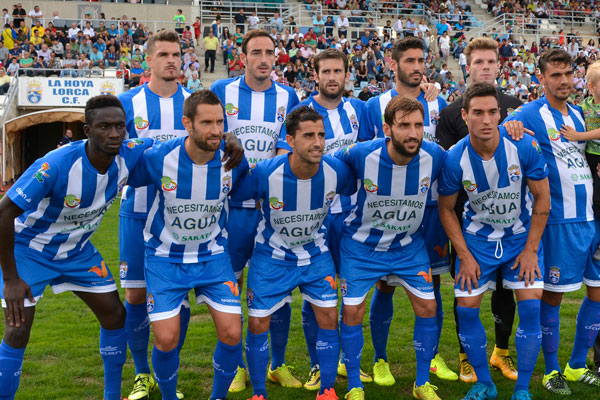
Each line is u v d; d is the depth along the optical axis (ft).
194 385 14.92
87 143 12.18
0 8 86.07
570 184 14.12
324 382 13.37
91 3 87.71
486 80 15.56
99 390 14.62
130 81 69.56
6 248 11.48
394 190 13.33
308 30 84.64
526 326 13.39
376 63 74.74
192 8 89.30
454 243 13.76
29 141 78.48
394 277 14.14
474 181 13.28
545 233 14.38
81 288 12.75
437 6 98.17
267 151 15.55
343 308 13.67
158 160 12.59
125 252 14.20
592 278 14.48
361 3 93.20
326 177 13.24
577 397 13.88
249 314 13.44
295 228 13.42
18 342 11.76
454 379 15.21
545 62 14.15
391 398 14.07
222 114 12.26
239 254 14.96
